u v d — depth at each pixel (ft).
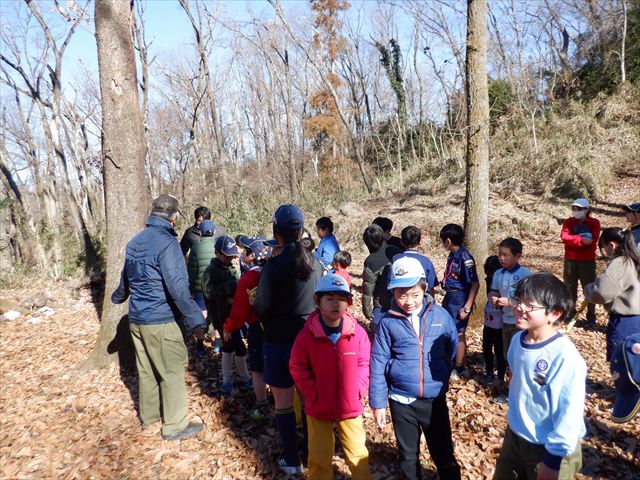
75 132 57.16
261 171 86.74
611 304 12.52
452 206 52.75
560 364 7.21
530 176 53.62
